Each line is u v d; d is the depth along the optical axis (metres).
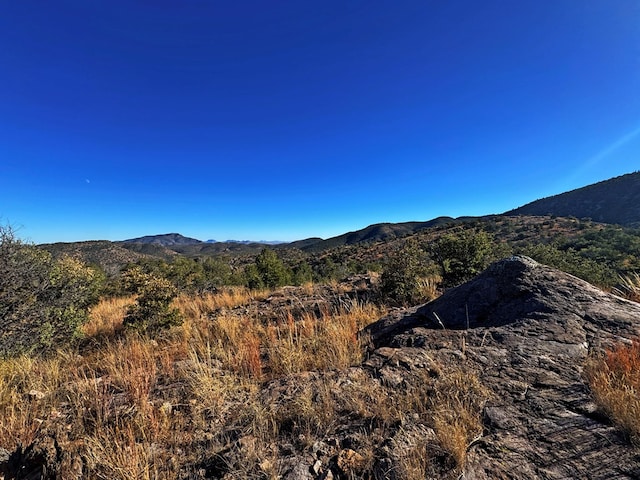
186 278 16.41
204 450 2.33
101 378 3.78
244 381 3.46
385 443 2.13
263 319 7.35
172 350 4.91
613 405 2.15
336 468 1.99
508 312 4.32
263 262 15.83
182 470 2.14
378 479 1.88
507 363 3.14
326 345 4.21
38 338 5.47
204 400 2.99
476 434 2.16
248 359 3.89
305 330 5.01
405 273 8.29
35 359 4.58
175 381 3.61
